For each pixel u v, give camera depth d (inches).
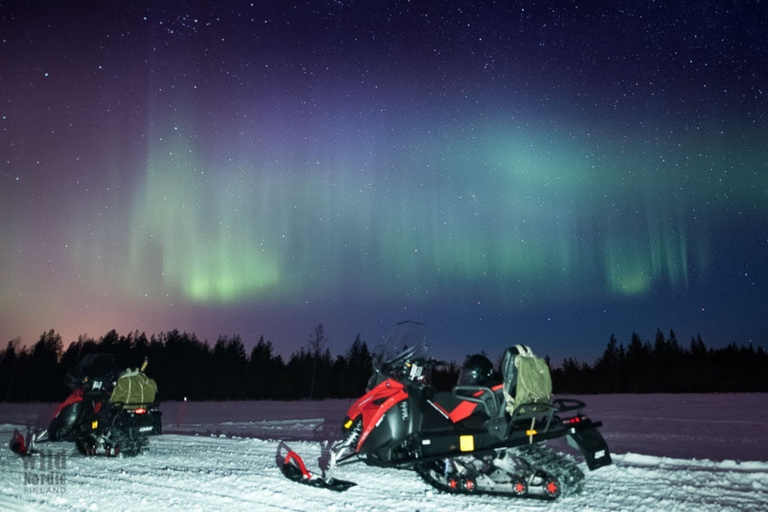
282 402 1369.3
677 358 2022.6
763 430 478.3
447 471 224.2
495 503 205.0
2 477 265.6
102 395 341.4
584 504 201.5
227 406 1123.3
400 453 229.5
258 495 225.1
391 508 202.7
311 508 205.2
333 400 1565.0
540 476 207.9
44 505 214.8
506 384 215.5
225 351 2304.4
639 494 214.1
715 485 227.1
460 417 221.5
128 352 2237.9
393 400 227.9
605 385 1897.1
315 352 1966.0
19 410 937.5
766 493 213.6
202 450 343.3
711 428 496.7
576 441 208.5
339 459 243.6
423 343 237.0
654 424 536.1
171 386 1987.0
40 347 2089.1
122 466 291.7
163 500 219.5
